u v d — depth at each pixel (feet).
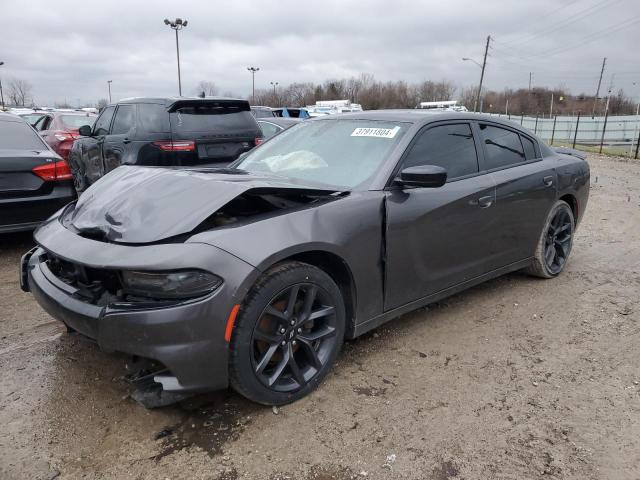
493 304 13.99
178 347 7.75
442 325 12.61
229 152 23.11
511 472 7.59
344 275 9.85
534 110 276.00
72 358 10.69
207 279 7.84
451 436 8.39
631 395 9.66
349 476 7.48
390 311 10.79
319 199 9.80
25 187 17.01
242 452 7.93
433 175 9.87
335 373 10.25
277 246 8.43
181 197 9.07
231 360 8.22
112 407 9.02
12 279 15.44
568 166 15.67
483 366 10.67
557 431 8.55
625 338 12.07
